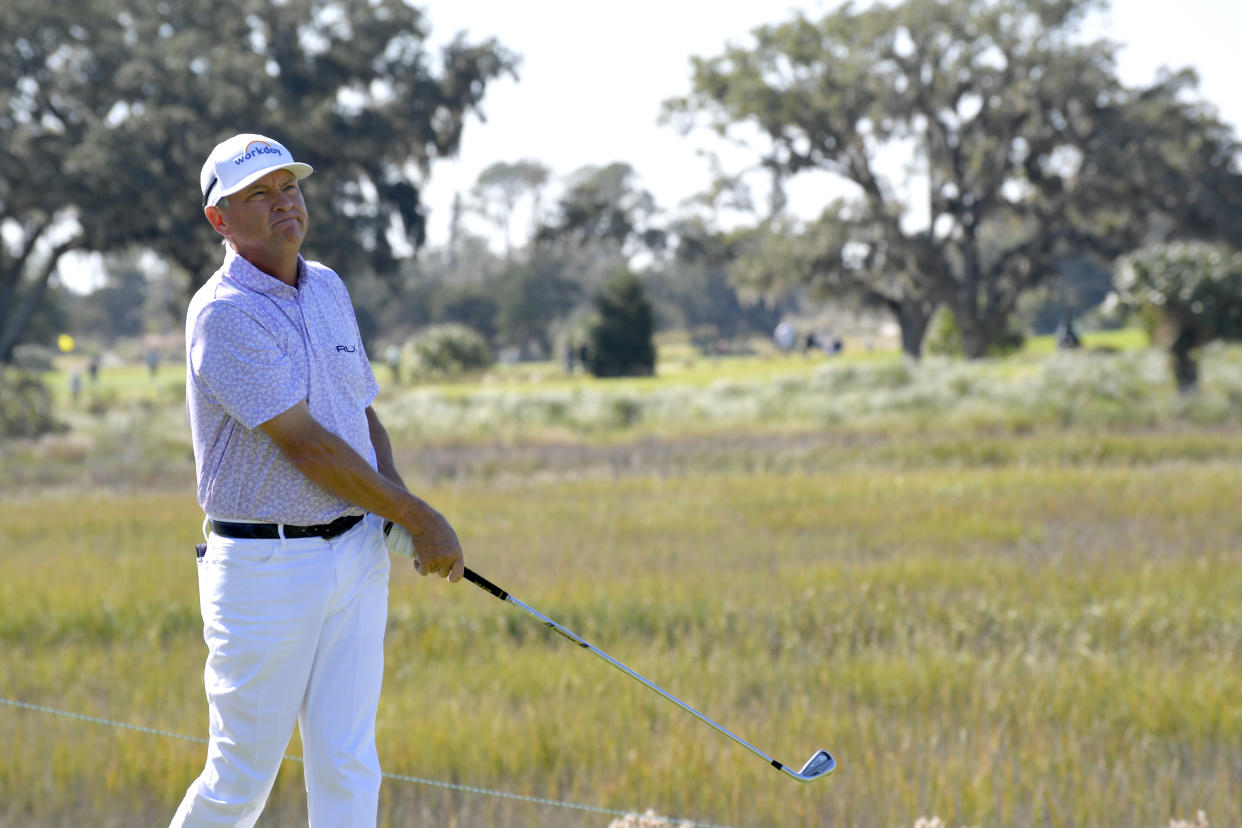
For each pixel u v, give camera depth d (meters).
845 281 122.06
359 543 6.89
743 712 12.95
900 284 135.38
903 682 13.59
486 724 11.87
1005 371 75.75
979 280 120.50
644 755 11.16
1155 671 13.44
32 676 14.33
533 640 16.75
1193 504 27.91
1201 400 56.12
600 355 140.62
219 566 6.68
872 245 120.94
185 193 103.19
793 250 119.62
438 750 11.40
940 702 13.23
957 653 15.02
